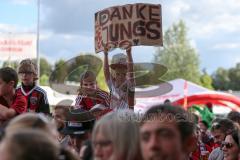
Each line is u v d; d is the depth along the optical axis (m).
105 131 2.59
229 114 7.52
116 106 4.52
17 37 23.22
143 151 2.57
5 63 22.66
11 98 4.96
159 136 2.55
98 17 4.70
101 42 4.66
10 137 1.90
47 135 1.96
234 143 4.92
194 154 5.15
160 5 4.54
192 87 16.14
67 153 2.28
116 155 2.57
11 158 1.86
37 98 5.72
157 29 4.53
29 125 2.41
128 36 4.49
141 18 4.48
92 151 3.08
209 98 15.95
